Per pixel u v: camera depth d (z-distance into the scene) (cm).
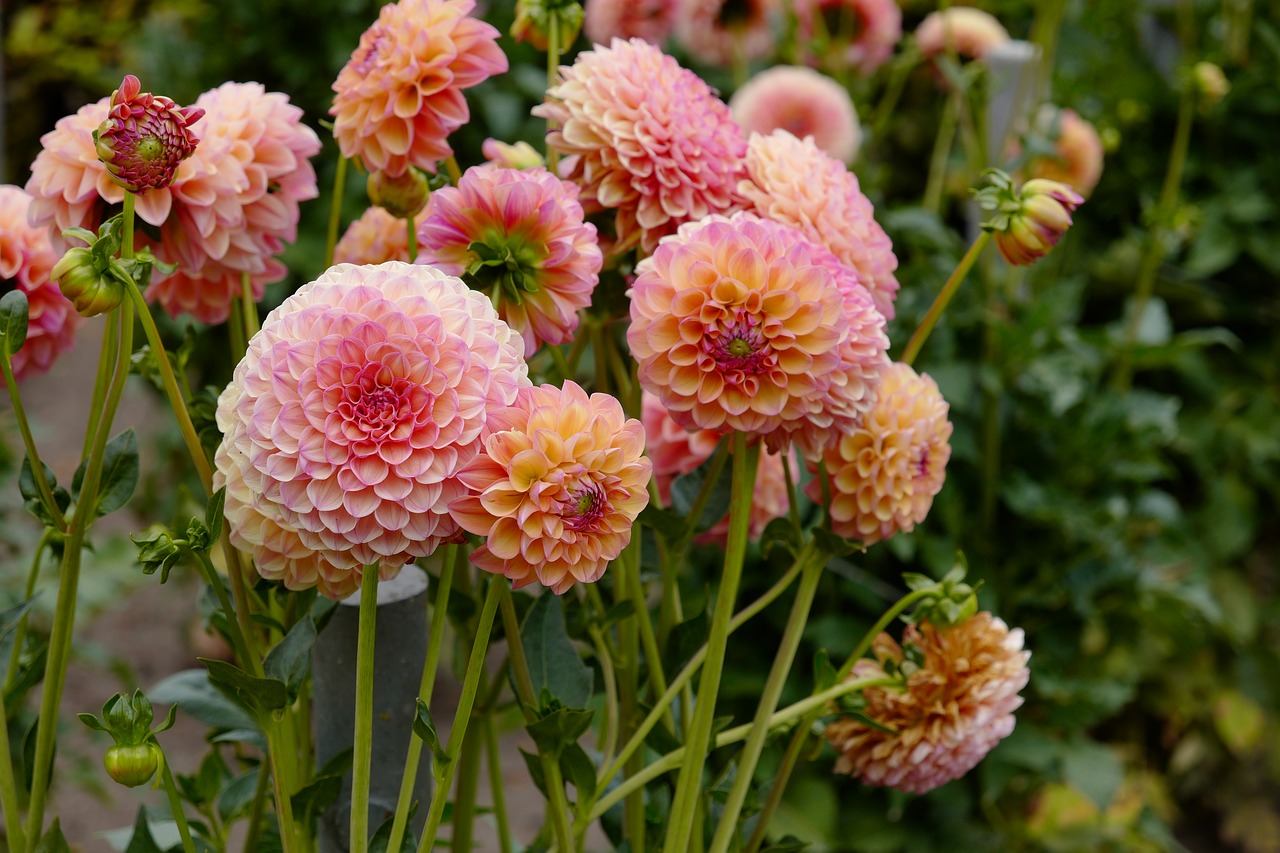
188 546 106
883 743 119
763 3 233
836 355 104
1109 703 215
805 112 208
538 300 108
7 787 114
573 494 99
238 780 125
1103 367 246
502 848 129
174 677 120
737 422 104
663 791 121
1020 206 115
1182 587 237
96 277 105
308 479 98
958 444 215
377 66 114
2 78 440
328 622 117
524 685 111
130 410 407
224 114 115
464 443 99
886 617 117
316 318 99
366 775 104
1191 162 282
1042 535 220
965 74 199
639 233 114
